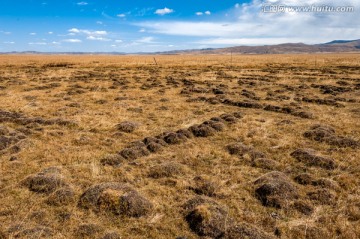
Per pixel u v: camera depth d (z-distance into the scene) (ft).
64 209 27.55
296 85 111.34
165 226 25.46
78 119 60.64
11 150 42.24
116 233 24.07
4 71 167.32
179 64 231.71
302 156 40.27
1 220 25.86
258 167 37.99
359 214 26.81
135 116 64.39
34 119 58.23
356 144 44.98
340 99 81.15
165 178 34.45
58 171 35.14
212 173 36.19
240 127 55.31
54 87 105.09
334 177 34.58
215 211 26.35
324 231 24.54
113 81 123.24
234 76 143.43
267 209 28.30
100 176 34.68
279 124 57.36
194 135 50.90
